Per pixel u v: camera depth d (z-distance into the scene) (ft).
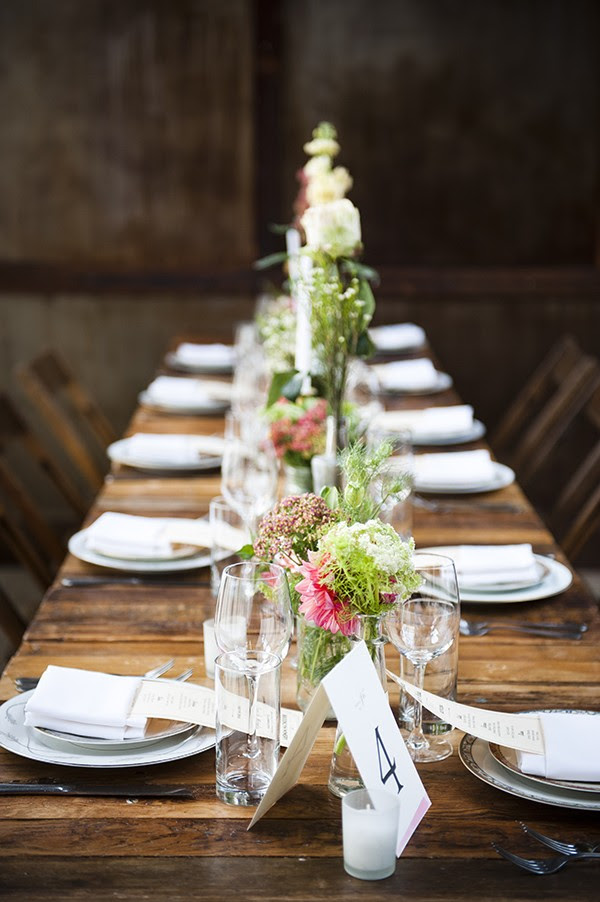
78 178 16.57
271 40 16.14
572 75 16.31
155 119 16.42
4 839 4.06
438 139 16.52
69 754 4.51
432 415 10.50
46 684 4.69
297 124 16.51
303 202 8.07
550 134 16.48
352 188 16.65
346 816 3.86
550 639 5.86
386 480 4.85
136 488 8.85
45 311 16.92
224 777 4.30
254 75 16.25
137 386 17.16
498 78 16.35
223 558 5.92
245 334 12.16
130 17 16.12
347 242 6.47
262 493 6.95
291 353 8.86
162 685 4.87
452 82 16.37
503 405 17.17
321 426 7.15
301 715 4.73
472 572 6.40
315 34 16.25
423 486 8.67
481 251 16.83
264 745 4.29
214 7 16.08
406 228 16.79
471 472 8.70
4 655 11.55
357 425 7.19
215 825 4.17
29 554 9.44
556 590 6.41
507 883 3.84
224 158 16.53
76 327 16.98
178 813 4.25
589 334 16.96
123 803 4.30
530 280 16.75
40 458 11.03
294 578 4.56
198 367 13.46
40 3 16.06
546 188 16.63
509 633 5.92
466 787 4.43
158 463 9.35
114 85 16.31
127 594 6.49
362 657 4.10
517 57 16.29
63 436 12.13
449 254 16.85
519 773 4.34
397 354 14.17
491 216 16.72
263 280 16.79
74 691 4.68
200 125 16.43
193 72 16.28
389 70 16.34
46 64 16.22
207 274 16.76
